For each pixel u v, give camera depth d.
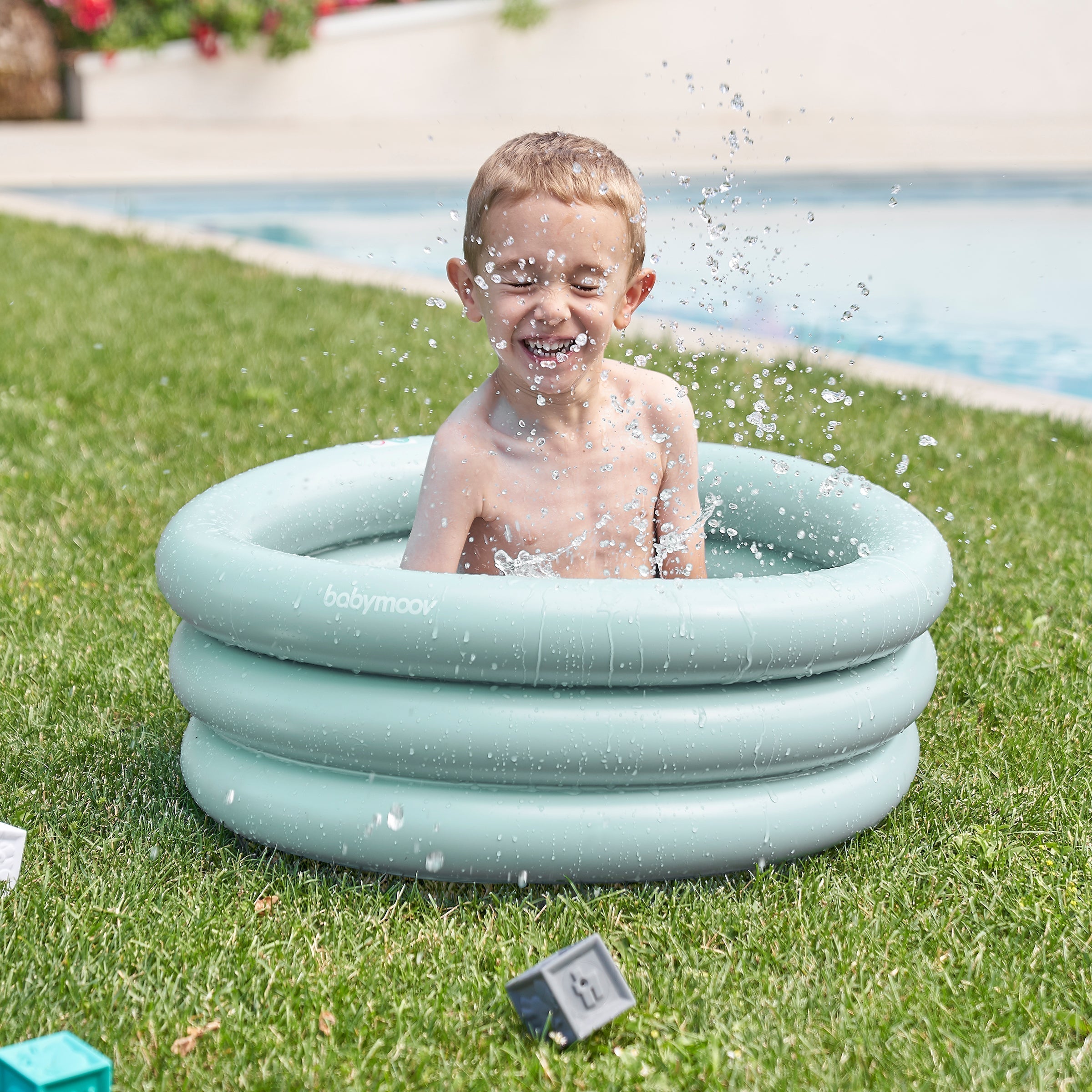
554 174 1.76
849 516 2.15
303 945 1.61
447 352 4.89
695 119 14.45
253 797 1.73
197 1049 1.44
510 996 1.47
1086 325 8.25
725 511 2.39
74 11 12.58
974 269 9.68
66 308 5.45
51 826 1.87
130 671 2.37
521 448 1.91
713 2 14.27
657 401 2.00
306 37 12.88
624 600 1.58
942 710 2.36
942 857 1.85
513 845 1.63
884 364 5.14
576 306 1.78
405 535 2.45
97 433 3.81
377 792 1.66
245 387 4.34
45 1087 1.23
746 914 1.69
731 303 7.79
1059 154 11.52
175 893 1.72
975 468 3.78
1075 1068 1.44
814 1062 1.44
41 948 1.58
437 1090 1.39
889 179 10.53
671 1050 1.43
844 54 14.77
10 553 2.91
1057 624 2.74
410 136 12.37
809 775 1.76
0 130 11.95
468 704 1.60
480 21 13.63
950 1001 1.55
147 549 2.97
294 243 9.27
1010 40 15.02
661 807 1.66
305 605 1.62
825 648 1.65
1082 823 1.95
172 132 12.19
